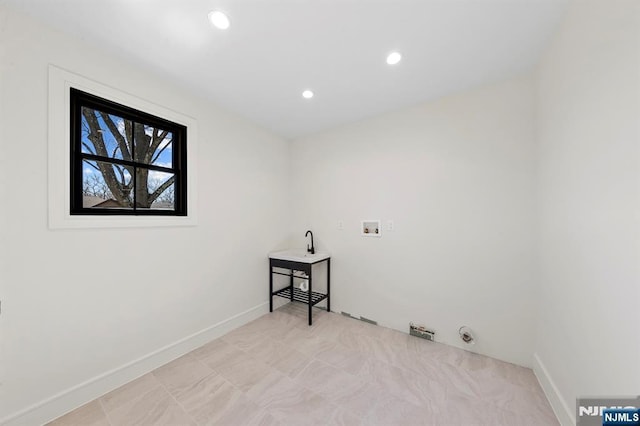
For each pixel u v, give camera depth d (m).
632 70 0.80
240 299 2.46
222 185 2.29
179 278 1.93
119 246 1.58
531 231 1.72
